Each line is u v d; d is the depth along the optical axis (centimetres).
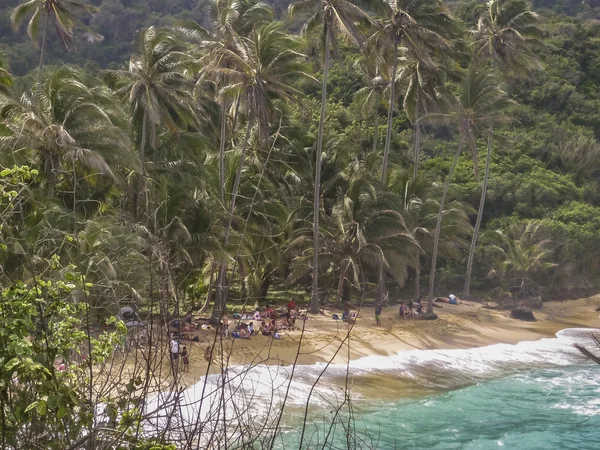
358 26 4312
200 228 3112
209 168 3828
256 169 3847
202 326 2630
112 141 2822
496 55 5475
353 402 2467
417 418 2406
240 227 3425
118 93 3738
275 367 2648
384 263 4091
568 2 16650
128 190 3005
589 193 7788
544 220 6366
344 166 4959
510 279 5722
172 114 3731
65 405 450
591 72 10156
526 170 7675
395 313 4347
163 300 496
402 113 7750
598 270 7006
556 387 2989
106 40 12900
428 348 3569
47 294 497
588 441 2234
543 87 9262
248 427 509
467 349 3672
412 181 5156
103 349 491
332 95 7819
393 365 3128
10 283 487
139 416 466
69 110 2786
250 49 3644
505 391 2889
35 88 2948
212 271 2953
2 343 457
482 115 4791
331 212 4741
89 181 2777
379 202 4291
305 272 4172
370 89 5669
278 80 3641
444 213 5103
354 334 3559
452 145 7944
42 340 472
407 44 4534
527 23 5406
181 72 3612
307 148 4909
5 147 2400
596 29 10844
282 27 3750
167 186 3136
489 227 6638
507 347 3834
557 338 4222
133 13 13262
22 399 456
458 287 5788
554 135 8450
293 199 4559
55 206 2061
